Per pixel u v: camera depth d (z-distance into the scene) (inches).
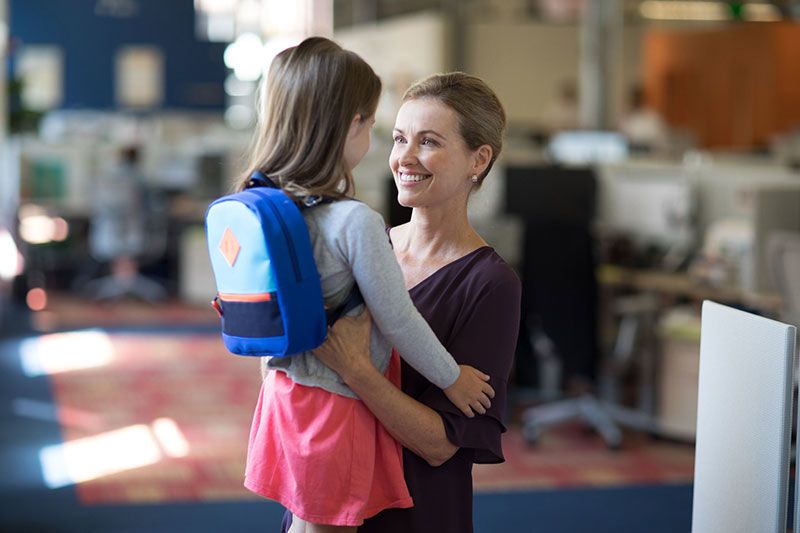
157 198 547.5
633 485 277.3
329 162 102.2
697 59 755.4
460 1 697.0
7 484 265.6
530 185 375.6
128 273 549.3
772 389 106.7
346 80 102.3
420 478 106.8
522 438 319.3
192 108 796.6
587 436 323.0
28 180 539.8
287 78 103.2
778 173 341.1
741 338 112.5
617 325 356.5
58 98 767.1
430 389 106.1
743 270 319.0
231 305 102.0
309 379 103.2
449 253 112.1
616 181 385.1
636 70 749.3
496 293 107.7
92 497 256.8
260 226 98.0
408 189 109.0
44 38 762.8
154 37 784.9
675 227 361.4
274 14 838.5
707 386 120.6
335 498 101.9
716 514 118.0
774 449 106.1
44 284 558.6
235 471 279.1
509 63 698.2
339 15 860.0
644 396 326.6
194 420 328.5
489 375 106.4
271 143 103.7
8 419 325.1
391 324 100.9
